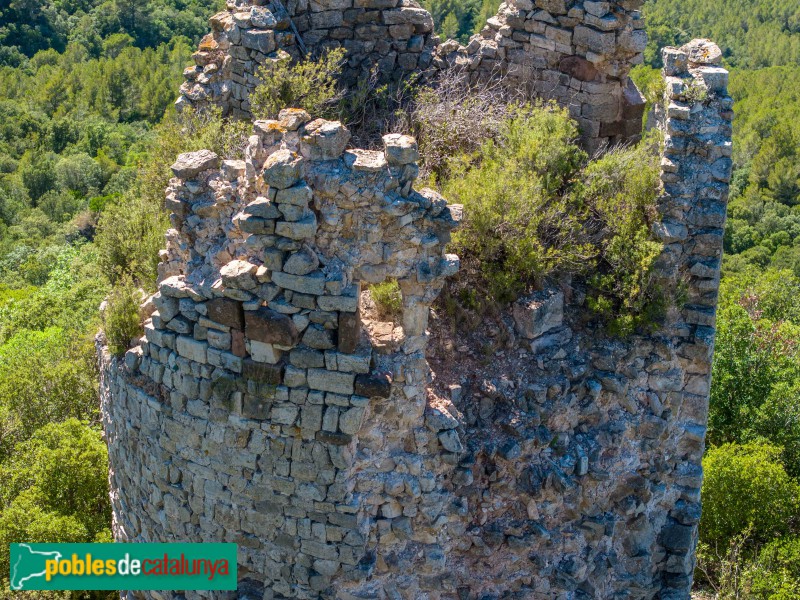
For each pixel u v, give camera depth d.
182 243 8.38
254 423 8.09
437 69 12.38
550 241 9.79
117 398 9.46
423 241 7.76
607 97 11.18
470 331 9.27
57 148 64.06
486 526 9.05
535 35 11.46
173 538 9.20
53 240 46.25
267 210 7.34
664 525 10.04
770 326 23.14
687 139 9.41
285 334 7.66
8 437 16.36
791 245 44.62
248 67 11.27
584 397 9.37
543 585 9.35
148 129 64.50
